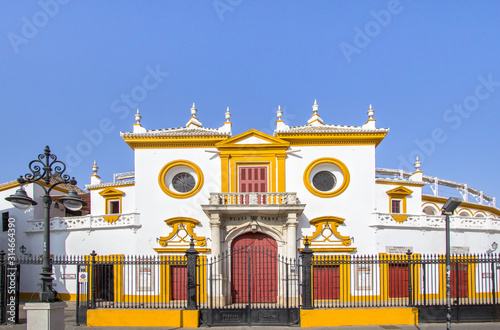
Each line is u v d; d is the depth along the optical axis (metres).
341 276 26.16
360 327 18.78
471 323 19.70
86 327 19.23
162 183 27.80
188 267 19.84
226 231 26.41
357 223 27.00
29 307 14.99
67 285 28.80
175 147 28.22
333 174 27.98
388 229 27.09
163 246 27.00
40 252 30.44
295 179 27.50
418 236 27.45
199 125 32.47
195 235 27.03
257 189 27.59
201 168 27.91
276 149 27.62
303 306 19.38
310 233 26.88
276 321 19.34
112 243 27.95
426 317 19.77
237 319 19.41
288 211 25.33
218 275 25.19
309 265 19.66
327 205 27.19
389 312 19.44
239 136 27.59
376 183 29.38
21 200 15.70
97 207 30.64
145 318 19.39
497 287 28.05
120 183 29.94
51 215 33.16
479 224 28.86
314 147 27.81
